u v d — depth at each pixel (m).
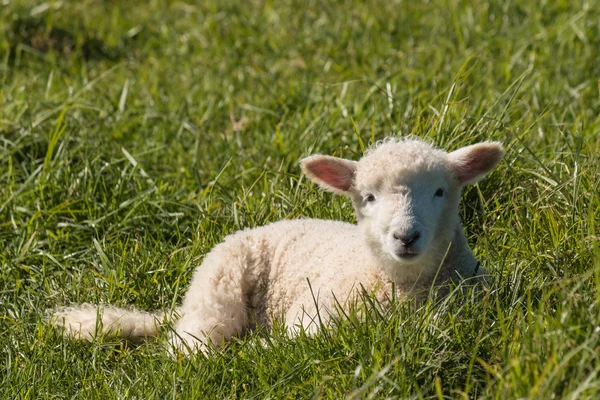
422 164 7.89
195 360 7.85
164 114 13.40
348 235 8.94
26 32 16.97
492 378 6.72
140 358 8.25
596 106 12.07
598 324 6.34
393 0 17.14
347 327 7.46
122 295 9.35
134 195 11.07
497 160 8.18
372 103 12.12
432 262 8.04
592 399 5.79
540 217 8.75
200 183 11.16
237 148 12.23
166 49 16.73
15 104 12.80
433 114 10.51
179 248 9.90
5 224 10.55
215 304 8.84
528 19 15.05
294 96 13.40
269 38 16.38
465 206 9.62
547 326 6.55
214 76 15.04
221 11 17.94
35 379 7.87
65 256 10.03
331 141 11.40
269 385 7.27
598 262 6.82
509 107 10.83
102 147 12.09
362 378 6.88
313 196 10.14
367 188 8.08
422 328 7.21
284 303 8.84
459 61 13.72
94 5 19.23
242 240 9.27
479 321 7.28
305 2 17.86
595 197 8.52
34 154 12.00
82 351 8.45
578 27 14.48
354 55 14.98
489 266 8.30
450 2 16.14
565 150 10.27
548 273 7.91
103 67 16.16
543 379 5.91
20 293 9.62
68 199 10.75
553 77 13.38
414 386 6.61
